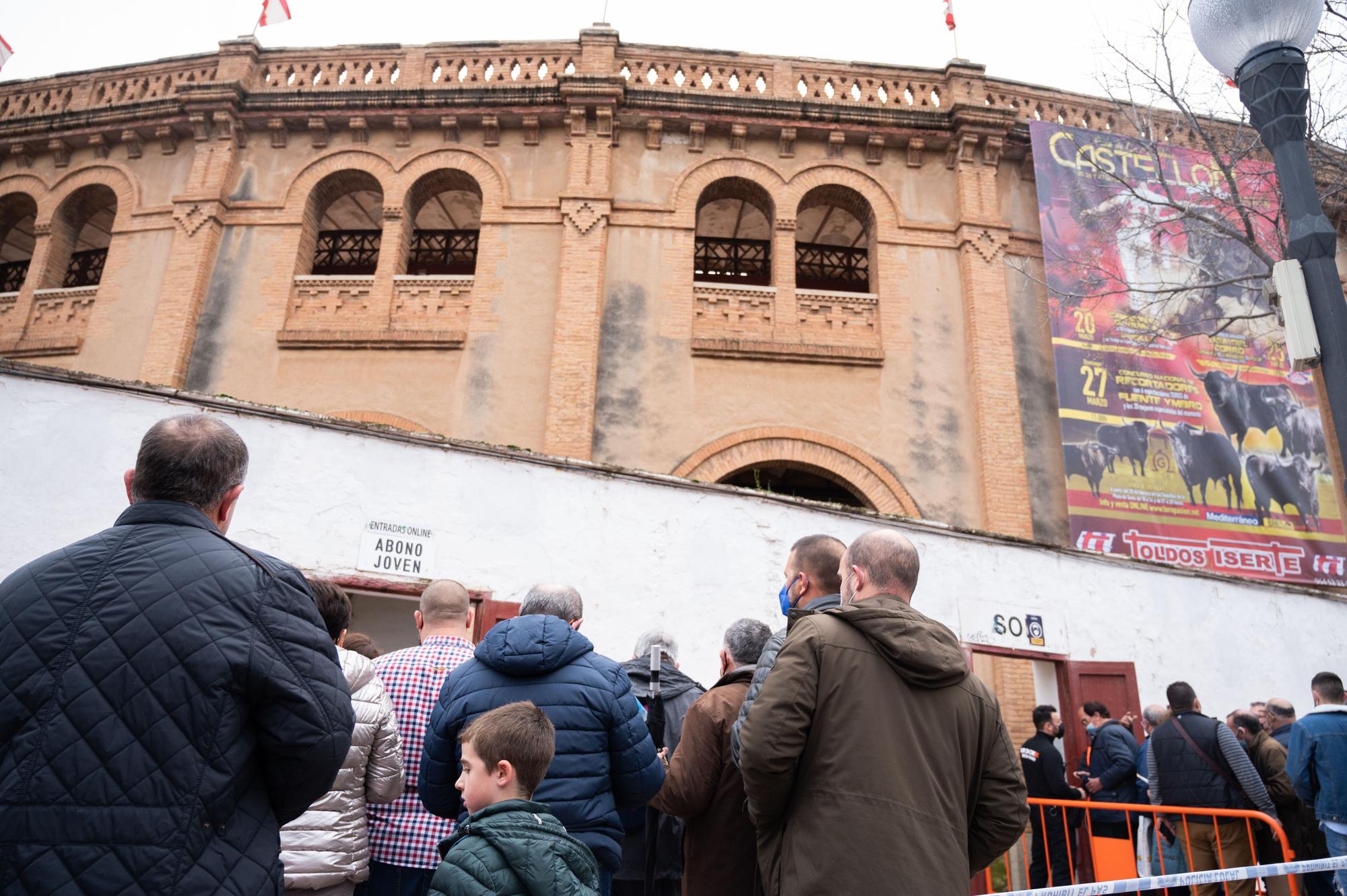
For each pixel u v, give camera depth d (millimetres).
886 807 2596
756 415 14172
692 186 15391
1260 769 6691
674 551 7699
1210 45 5051
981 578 8758
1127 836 6715
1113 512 13773
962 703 2883
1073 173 15281
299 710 2162
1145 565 9750
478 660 3402
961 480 14102
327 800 3301
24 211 17016
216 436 2463
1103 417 14195
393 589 6871
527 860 2449
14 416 6258
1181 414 14398
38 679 1985
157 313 14594
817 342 14680
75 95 16734
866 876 2504
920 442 14227
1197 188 15125
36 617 2057
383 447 7141
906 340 14734
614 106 15352
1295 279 4645
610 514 7613
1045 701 11914
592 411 13797
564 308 14297
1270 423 14578
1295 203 4703
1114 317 14703
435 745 3281
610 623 7336
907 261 15219
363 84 16172
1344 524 14406
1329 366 4445
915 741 2717
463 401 14086
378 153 15695
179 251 14977
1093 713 8266
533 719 2795
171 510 2324
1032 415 14492
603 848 3148
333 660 2318
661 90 15422
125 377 14414
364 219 18031
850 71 16125
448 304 14789
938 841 2600
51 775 1904
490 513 7285
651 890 4023
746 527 7980
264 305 14781
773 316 14797
